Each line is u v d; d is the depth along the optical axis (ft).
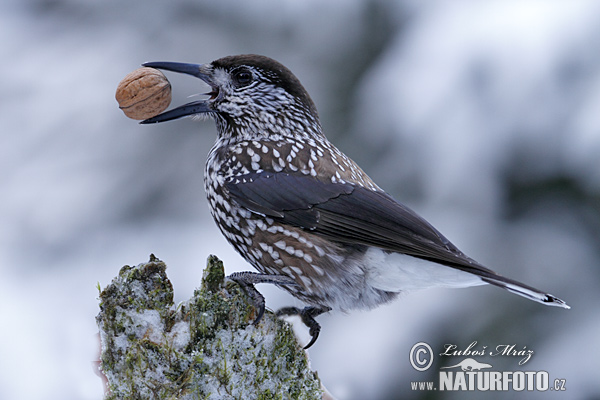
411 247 24.25
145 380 19.03
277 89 27.30
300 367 20.85
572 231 39.09
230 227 26.22
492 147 36.47
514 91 35.63
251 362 19.75
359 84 41.04
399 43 38.24
